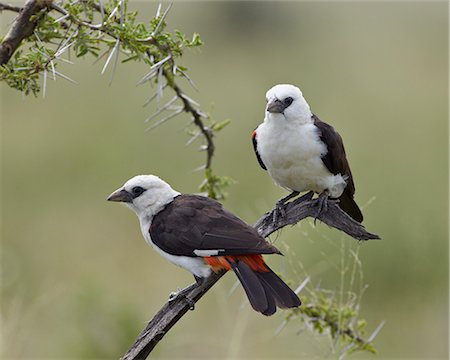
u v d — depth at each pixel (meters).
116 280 13.91
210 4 22.98
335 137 9.18
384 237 12.98
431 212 13.31
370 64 20.20
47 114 17.69
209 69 19.91
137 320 12.00
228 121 8.27
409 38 21.84
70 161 16.72
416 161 14.90
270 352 11.52
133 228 15.18
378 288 12.95
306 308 8.61
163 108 7.77
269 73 19.77
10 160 16.72
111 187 16.09
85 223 15.34
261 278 7.39
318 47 21.80
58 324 12.03
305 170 9.20
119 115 17.41
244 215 13.86
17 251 14.73
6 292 12.82
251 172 15.88
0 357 10.24
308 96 18.28
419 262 12.91
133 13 7.07
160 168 16.14
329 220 7.64
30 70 6.75
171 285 13.77
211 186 8.53
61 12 6.84
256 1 22.95
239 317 11.65
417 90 18.34
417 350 12.47
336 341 8.58
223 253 7.46
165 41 6.96
